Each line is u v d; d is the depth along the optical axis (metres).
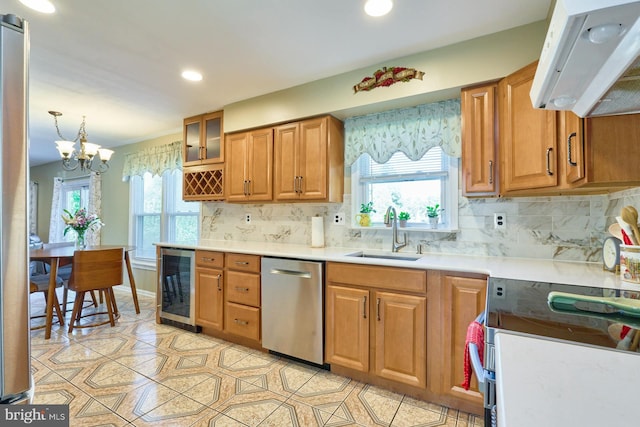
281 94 2.80
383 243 2.64
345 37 2.00
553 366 0.58
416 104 2.38
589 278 1.46
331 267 2.16
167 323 3.22
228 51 2.16
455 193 2.35
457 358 1.75
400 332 1.90
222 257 2.75
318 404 1.83
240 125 3.06
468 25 1.87
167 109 3.27
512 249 2.15
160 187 4.35
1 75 0.77
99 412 1.75
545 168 1.62
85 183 5.52
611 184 1.35
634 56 0.73
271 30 1.92
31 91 2.80
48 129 3.95
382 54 2.20
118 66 2.37
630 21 0.63
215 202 3.71
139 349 2.59
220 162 3.24
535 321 0.88
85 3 1.66
